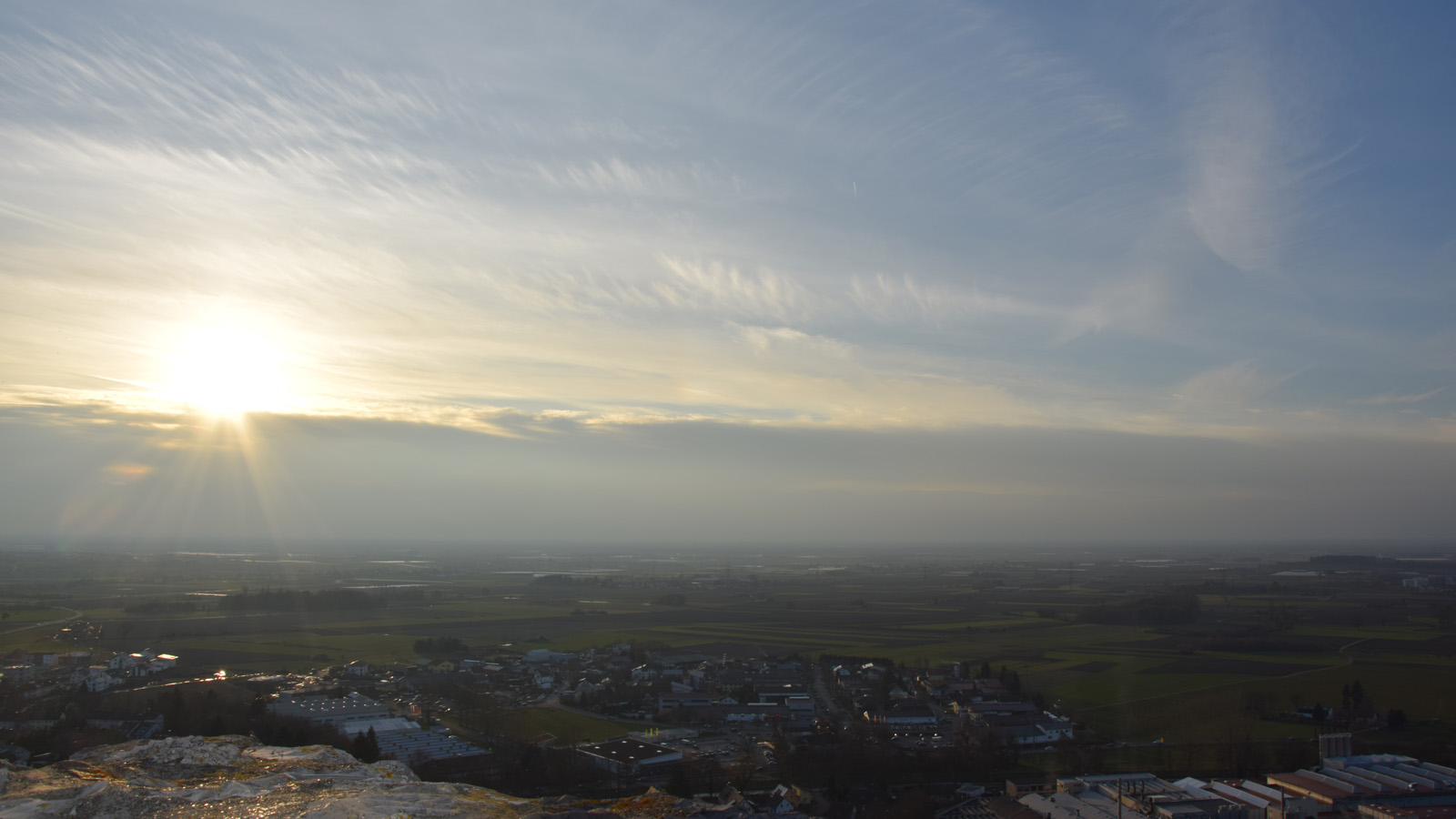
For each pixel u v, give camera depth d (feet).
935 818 216.13
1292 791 193.98
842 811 226.99
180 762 62.75
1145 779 215.10
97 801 49.75
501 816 52.54
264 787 55.52
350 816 48.93
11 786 52.60
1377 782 195.52
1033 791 229.25
